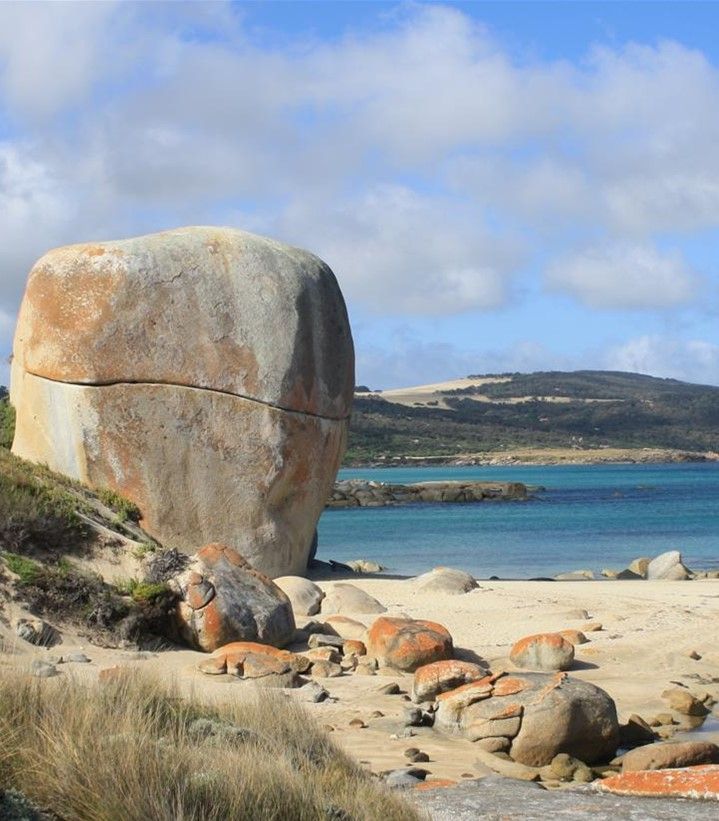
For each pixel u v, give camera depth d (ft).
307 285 60.03
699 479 333.83
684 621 51.52
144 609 41.45
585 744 31.19
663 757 29.68
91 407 57.11
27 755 20.10
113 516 54.70
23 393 60.23
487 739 31.09
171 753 21.08
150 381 57.31
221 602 41.60
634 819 22.89
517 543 119.14
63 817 18.84
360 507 207.31
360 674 39.47
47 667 33.40
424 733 32.32
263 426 58.03
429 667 35.50
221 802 19.83
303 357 59.06
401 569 90.89
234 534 57.57
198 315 57.82
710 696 38.52
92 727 21.85
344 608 51.62
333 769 24.25
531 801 24.48
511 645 45.47
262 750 23.02
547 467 477.77
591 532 134.92
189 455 57.31
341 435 61.98
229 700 28.91
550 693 31.48
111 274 57.62
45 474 55.26
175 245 58.80
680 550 110.73
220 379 57.67
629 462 500.33
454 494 223.51
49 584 41.29
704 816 23.07
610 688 39.58
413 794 25.13
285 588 52.01
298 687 36.96
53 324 58.23
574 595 59.82
